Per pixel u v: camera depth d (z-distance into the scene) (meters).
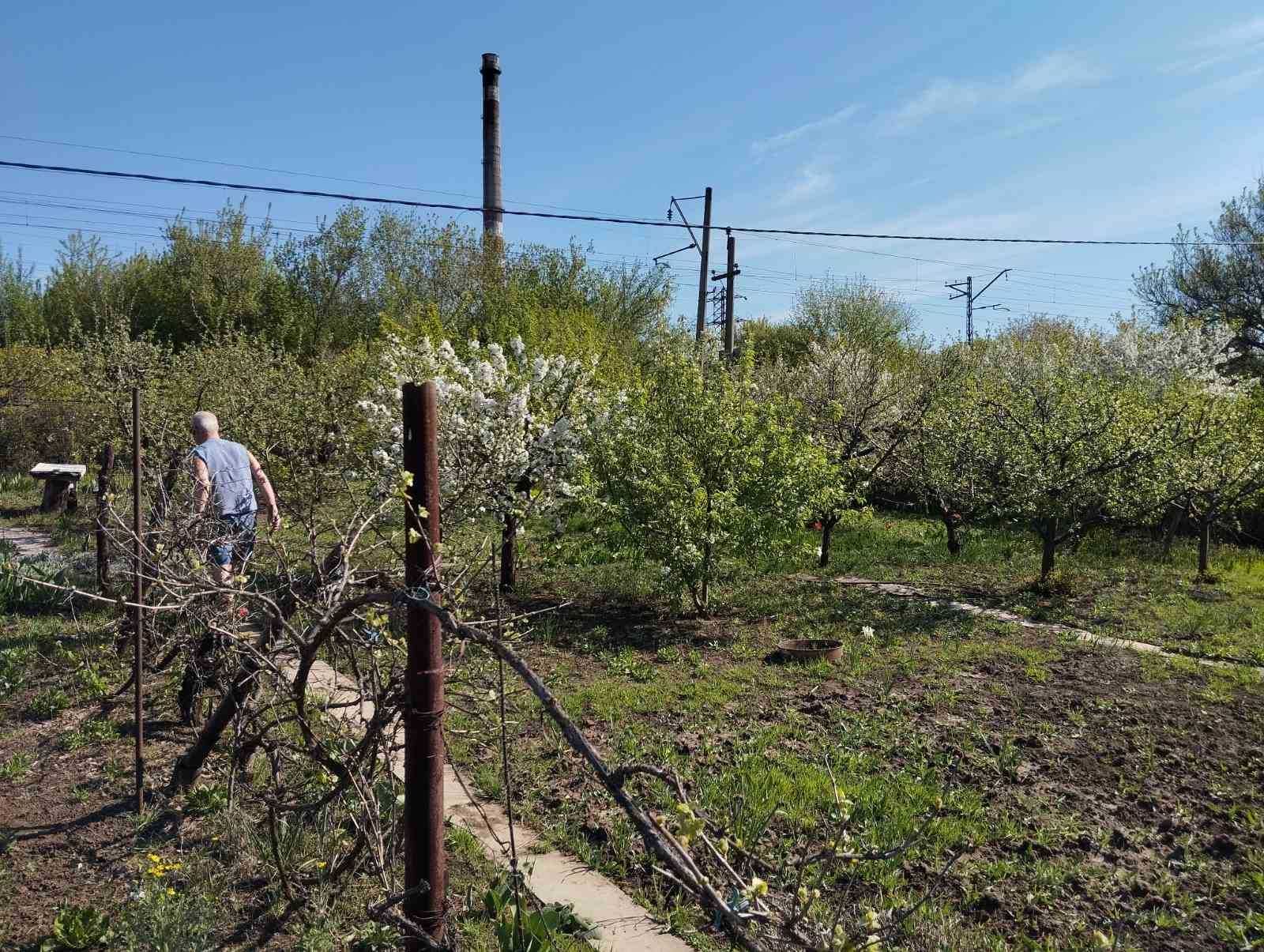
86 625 7.11
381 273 27.31
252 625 5.71
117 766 4.77
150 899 3.47
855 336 31.84
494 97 24.17
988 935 3.53
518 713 5.89
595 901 3.70
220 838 3.99
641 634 8.27
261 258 27.12
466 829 4.27
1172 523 13.23
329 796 3.48
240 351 13.46
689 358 9.45
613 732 5.67
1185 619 8.95
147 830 4.15
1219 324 19.19
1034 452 10.50
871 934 2.34
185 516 5.22
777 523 8.86
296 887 3.61
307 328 26.47
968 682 6.94
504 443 8.24
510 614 8.18
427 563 2.98
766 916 2.15
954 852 4.13
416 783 3.00
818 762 5.24
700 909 3.59
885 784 4.89
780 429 8.98
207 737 4.18
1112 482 10.26
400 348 9.45
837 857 2.93
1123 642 8.16
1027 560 12.45
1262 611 9.31
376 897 3.61
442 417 8.16
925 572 11.67
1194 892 3.91
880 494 17.72
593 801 4.63
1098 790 4.93
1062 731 5.86
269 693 4.44
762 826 4.30
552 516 9.31
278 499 6.80
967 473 12.01
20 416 16.98
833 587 10.59
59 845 4.01
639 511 8.86
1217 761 5.33
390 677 3.49
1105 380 12.15
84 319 27.86
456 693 4.50
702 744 5.48
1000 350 23.00
